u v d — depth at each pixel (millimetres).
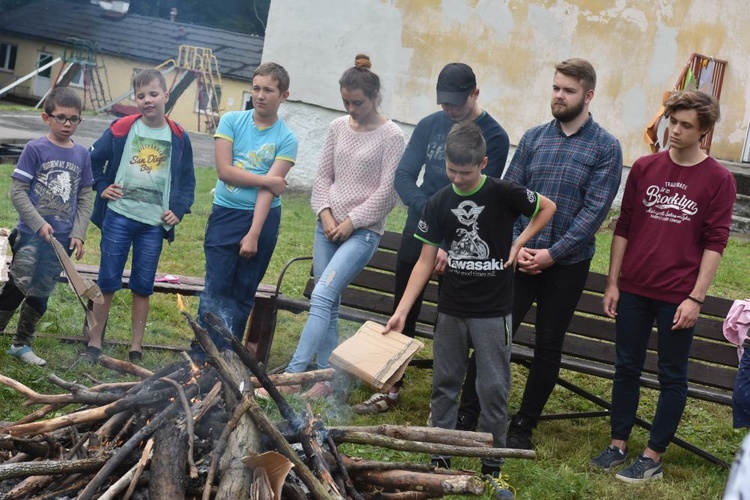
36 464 3072
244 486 3037
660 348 4910
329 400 5363
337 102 13320
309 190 13461
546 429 5574
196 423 3332
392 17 13180
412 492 3451
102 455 3188
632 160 13523
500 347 4383
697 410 6176
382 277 5996
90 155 5512
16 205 5172
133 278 5609
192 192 5762
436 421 4527
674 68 13398
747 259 11055
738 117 14547
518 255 4875
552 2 13094
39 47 41062
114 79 39344
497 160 5098
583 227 4836
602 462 5016
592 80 4914
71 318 6320
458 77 4984
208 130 37125
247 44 40062
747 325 4754
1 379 3541
